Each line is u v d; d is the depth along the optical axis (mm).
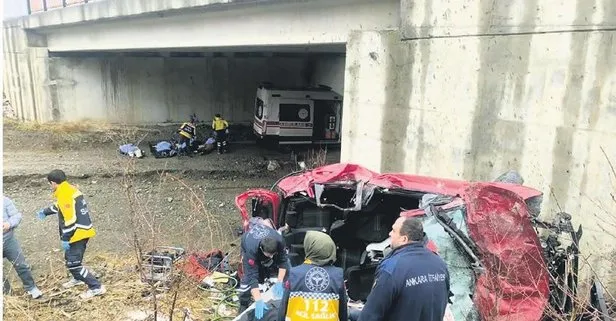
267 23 10727
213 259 6781
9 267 7051
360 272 4793
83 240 5699
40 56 19562
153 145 17531
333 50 15617
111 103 20828
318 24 9375
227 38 12094
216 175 14734
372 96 7430
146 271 5973
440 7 6309
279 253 4586
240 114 22781
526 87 5492
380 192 5184
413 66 6781
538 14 5289
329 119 18391
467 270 3834
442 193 4785
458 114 6262
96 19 15258
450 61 6277
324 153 15375
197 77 21719
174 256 6441
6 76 22594
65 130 18797
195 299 5668
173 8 11898
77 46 18594
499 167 5859
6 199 5570
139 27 15359
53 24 17531
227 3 10531
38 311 5410
